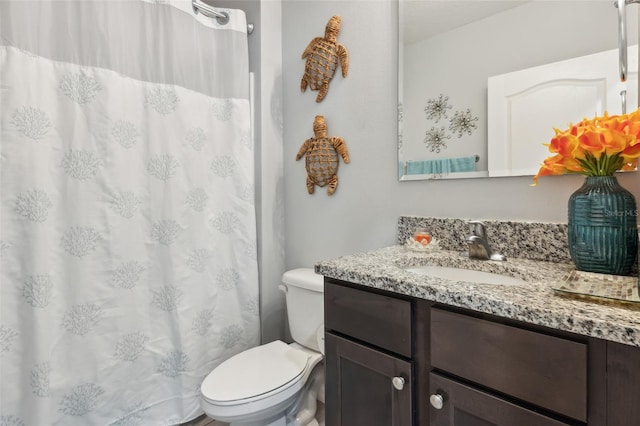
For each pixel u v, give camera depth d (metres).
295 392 1.25
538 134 1.03
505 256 1.05
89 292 1.28
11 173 1.12
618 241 0.75
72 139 1.23
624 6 0.88
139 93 1.40
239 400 1.13
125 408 1.37
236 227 1.70
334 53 1.56
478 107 1.15
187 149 1.53
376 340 0.84
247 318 1.73
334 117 1.60
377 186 1.44
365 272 0.87
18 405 1.13
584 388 0.54
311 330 1.48
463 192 1.19
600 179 0.78
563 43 0.99
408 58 1.33
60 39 1.21
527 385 0.60
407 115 1.33
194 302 1.54
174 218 1.48
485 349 0.66
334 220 1.61
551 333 0.58
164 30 1.47
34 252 1.14
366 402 0.87
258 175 1.78
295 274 1.57
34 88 1.15
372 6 1.44
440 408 0.72
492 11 1.12
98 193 1.29
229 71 1.67
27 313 1.14
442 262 1.07
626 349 0.51
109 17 1.31
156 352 1.45
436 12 1.25
